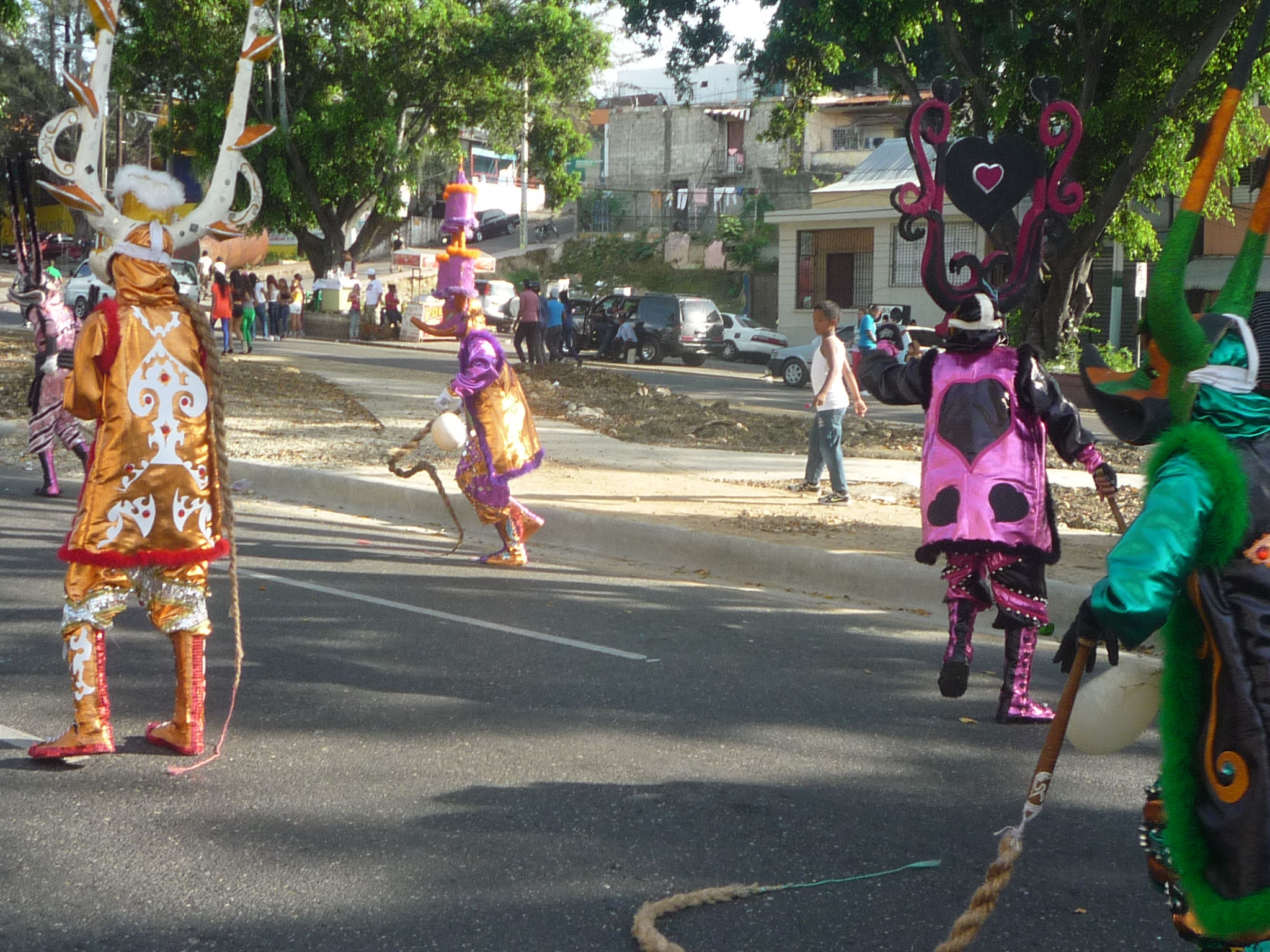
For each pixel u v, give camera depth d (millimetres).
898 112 50750
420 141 40188
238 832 4180
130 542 4641
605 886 3834
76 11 54125
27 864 3898
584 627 7215
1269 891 2238
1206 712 2404
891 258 37812
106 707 4836
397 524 10695
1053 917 3691
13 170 7160
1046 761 2805
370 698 5727
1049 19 20672
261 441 13992
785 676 6332
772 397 24031
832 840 4246
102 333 4559
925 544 5387
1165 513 2379
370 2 35062
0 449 13656
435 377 22953
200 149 36656
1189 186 2557
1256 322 2561
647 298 34906
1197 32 18812
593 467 13047
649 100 68562
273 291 35688
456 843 4133
